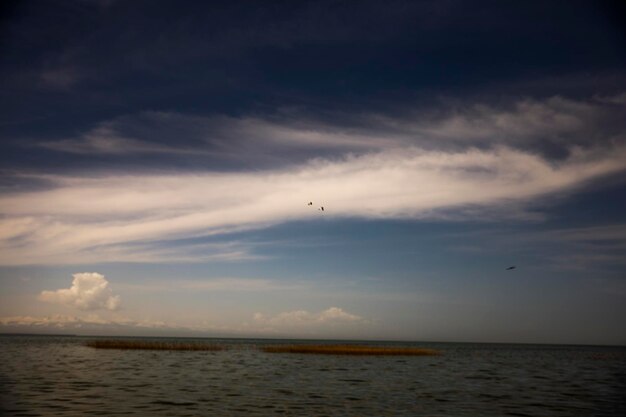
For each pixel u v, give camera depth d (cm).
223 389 3278
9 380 3500
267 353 8106
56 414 2267
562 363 7525
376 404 2792
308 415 2423
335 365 5709
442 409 2656
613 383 4178
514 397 3150
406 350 8744
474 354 10638
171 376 4034
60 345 10494
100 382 3481
